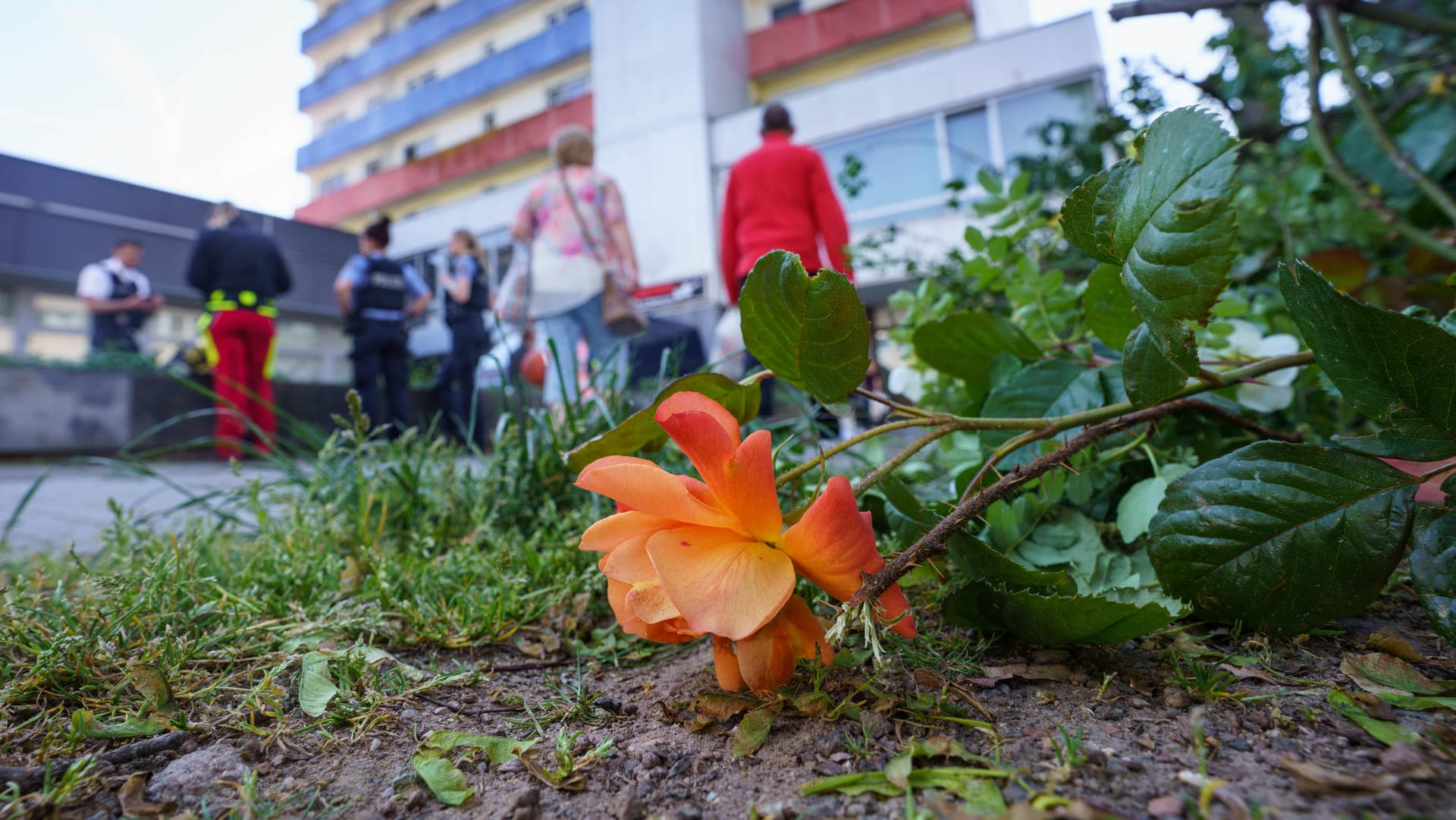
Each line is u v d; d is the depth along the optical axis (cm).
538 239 372
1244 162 290
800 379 89
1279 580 81
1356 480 78
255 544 162
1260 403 122
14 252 1149
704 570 64
